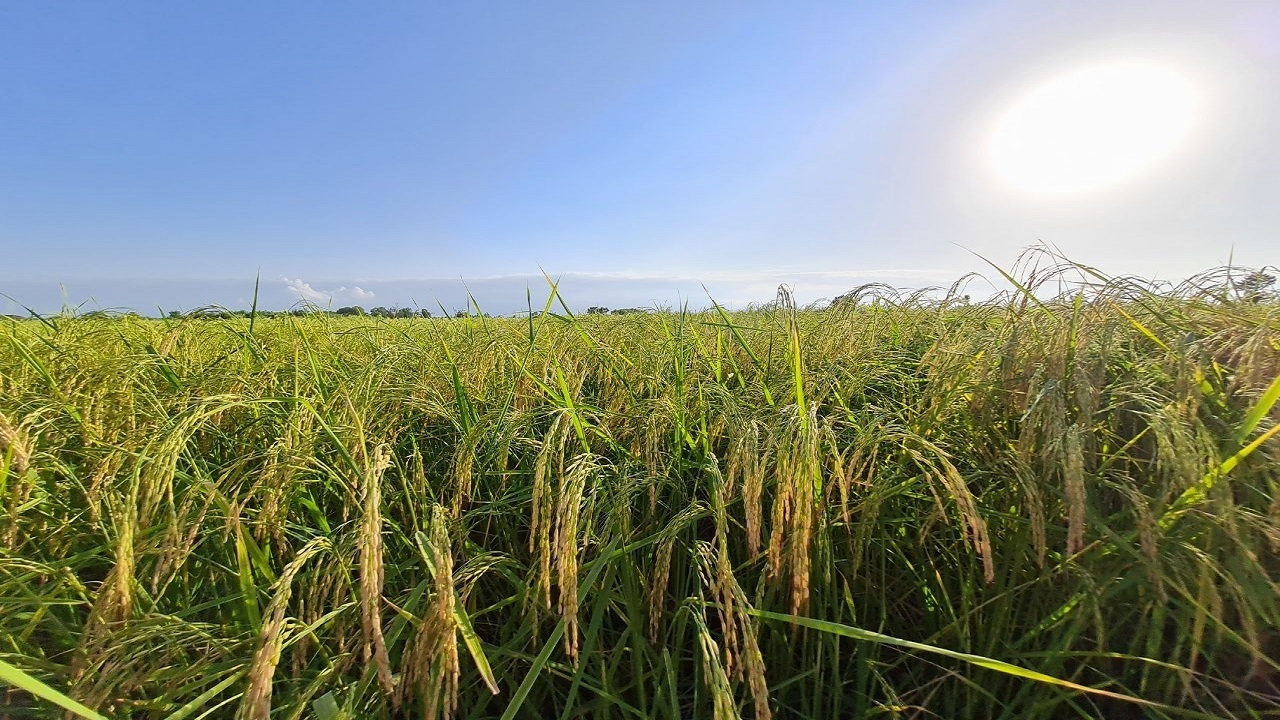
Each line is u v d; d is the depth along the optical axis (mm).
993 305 3291
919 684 2127
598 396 3551
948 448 2348
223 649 1592
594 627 1863
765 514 2322
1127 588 1988
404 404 2877
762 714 1372
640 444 2518
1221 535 1785
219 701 1831
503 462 2338
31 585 2045
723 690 1332
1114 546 1903
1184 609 1740
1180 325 2617
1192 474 1640
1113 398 2361
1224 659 1906
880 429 2066
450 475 2412
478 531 2594
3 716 1627
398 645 1949
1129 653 1883
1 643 1768
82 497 2332
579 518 1934
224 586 2191
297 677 1697
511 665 2057
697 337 3617
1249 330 2234
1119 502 2195
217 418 2750
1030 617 2082
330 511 2635
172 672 1657
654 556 2191
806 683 2066
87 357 3348
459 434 2787
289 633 1484
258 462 2381
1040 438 2113
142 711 1790
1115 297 2602
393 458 2301
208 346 4273
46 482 2225
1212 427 2035
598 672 2080
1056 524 2135
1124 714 1930
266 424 2580
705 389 2826
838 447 2406
